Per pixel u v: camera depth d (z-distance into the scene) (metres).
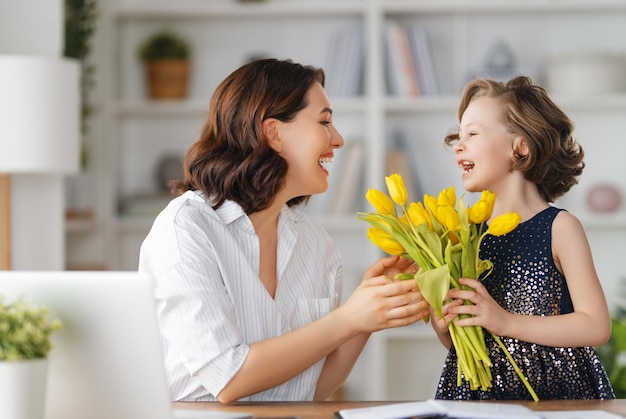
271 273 1.92
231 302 1.77
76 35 3.79
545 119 1.92
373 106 3.96
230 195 1.83
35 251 3.55
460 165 1.97
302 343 1.66
